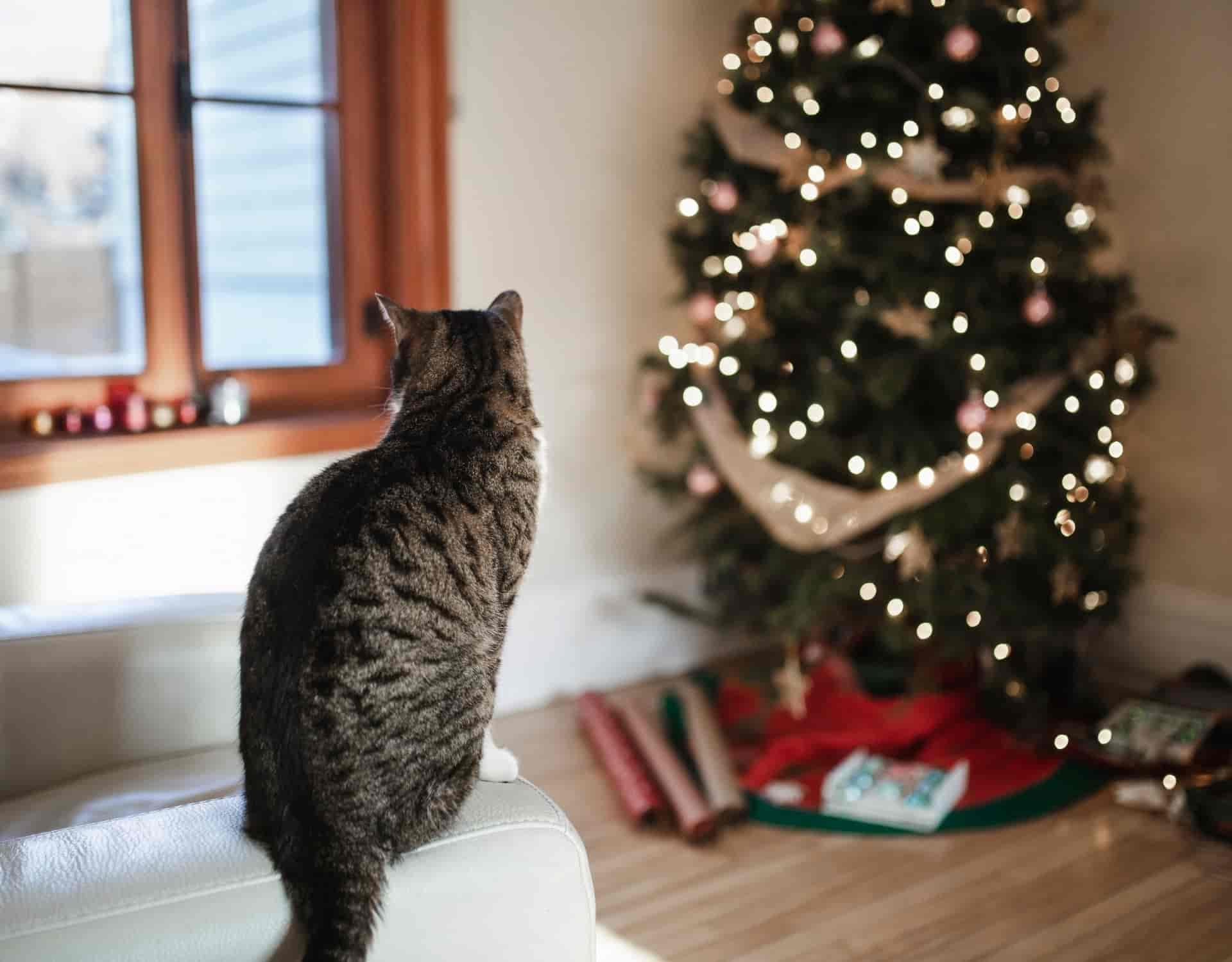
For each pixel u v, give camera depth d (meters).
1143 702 2.71
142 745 1.56
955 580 2.56
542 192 2.83
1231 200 2.79
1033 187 2.49
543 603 2.97
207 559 2.45
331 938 1.00
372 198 2.64
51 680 1.50
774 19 2.73
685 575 3.23
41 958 0.92
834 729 2.70
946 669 2.76
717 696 2.93
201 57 2.73
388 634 1.15
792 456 2.64
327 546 1.17
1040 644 2.71
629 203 2.99
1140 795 2.40
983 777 2.52
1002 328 2.57
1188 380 2.94
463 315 1.59
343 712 1.11
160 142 2.36
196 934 0.97
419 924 1.05
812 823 2.35
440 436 1.38
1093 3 3.00
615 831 2.33
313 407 2.63
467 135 2.69
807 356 2.70
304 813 1.06
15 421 2.28
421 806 1.12
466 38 2.65
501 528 1.35
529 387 1.61
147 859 1.02
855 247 2.52
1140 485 3.06
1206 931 1.97
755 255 2.58
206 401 2.47
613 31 2.88
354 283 2.65
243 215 2.80
